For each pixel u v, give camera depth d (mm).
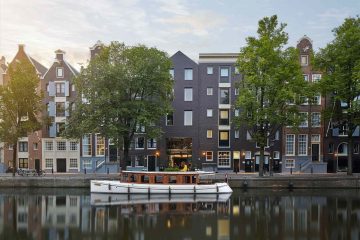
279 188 39000
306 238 20797
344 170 50938
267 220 25000
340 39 40594
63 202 31547
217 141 51344
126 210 28156
